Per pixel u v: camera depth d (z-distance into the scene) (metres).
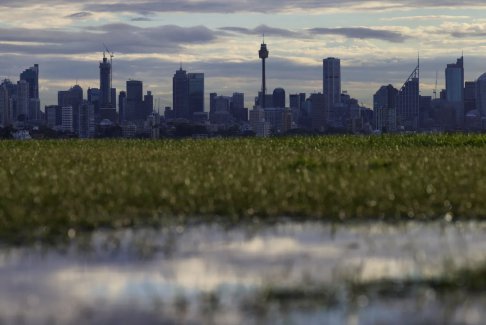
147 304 10.41
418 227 15.87
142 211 17.02
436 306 10.14
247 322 9.64
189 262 12.77
